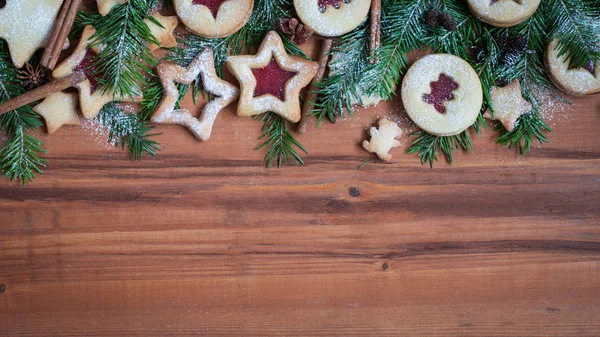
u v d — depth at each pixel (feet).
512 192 2.51
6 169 2.36
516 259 2.52
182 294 2.43
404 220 2.48
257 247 2.45
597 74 2.40
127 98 2.31
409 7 2.35
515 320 2.52
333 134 2.44
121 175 2.40
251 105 2.32
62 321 2.40
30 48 2.25
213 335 2.44
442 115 2.36
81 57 2.26
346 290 2.47
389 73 2.36
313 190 2.45
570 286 2.53
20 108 2.29
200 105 2.39
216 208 2.43
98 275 2.41
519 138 2.45
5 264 2.38
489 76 2.40
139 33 2.26
